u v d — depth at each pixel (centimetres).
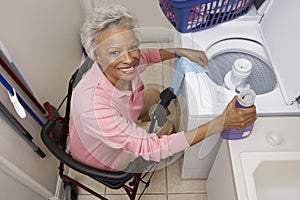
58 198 161
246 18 143
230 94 123
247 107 107
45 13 148
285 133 114
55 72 163
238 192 101
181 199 168
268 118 118
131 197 143
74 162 105
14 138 121
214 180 143
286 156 107
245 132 111
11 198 119
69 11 183
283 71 121
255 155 107
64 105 178
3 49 106
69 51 185
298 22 115
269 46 132
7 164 114
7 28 115
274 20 131
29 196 136
